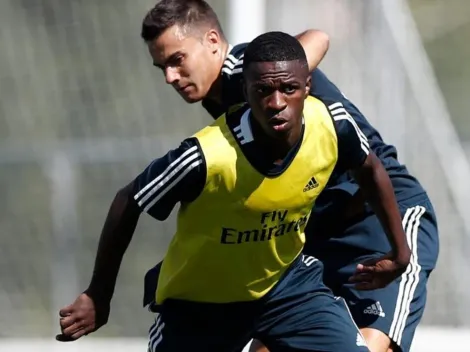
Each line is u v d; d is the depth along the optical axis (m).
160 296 15.56
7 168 33.25
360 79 28.30
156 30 15.39
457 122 43.16
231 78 15.55
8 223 33.03
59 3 34.03
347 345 15.50
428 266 17.28
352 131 14.60
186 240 14.84
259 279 15.22
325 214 17.09
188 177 14.00
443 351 27.61
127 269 32.09
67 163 31.52
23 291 32.53
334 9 28.28
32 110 33.38
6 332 31.94
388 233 15.57
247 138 14.00
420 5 45.53
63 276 31.44
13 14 34.28
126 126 32.69
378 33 28.33
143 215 32.28
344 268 17.36
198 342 15.74
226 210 14.34
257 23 25.56
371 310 16.92
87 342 29.98
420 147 29.75
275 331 15.71
